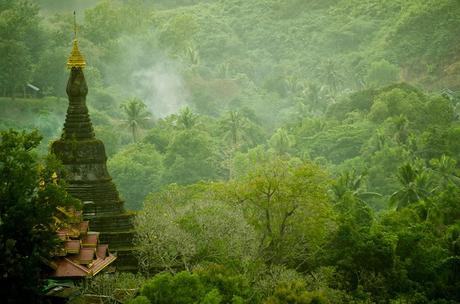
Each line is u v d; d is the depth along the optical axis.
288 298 89.25
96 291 87.75
